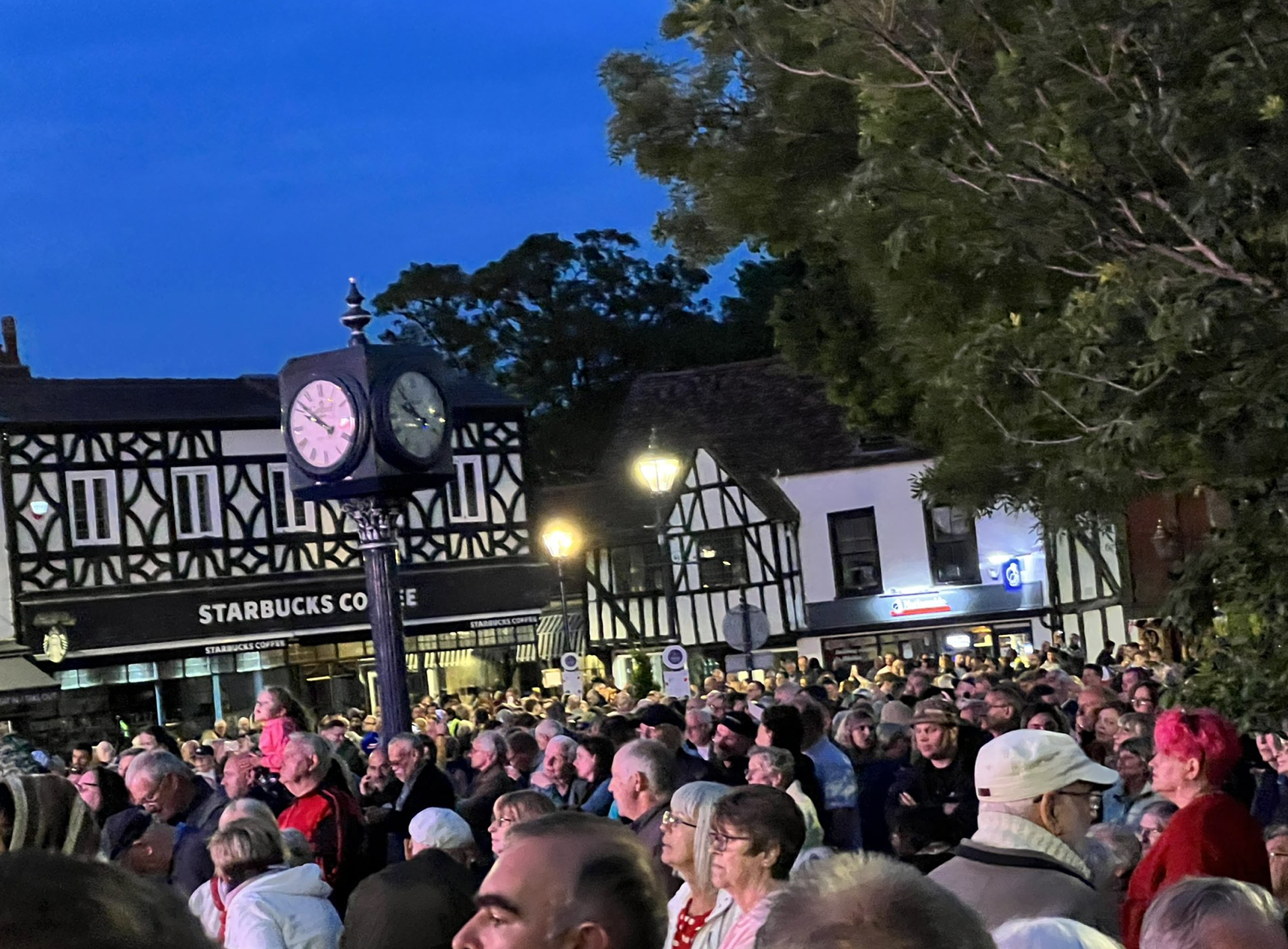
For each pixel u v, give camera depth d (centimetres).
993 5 868
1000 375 870
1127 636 3331
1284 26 719
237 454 3612
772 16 931
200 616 3525
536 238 6384
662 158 1897
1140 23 720
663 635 4088
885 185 898
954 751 742
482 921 245
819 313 2144
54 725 3388
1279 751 735
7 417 3416
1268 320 693
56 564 3409
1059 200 761
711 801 498
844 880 215
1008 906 400
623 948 244
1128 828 641
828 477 3994
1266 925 298
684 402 4422
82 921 138
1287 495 717
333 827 700
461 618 3794
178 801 788
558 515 4216
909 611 3866
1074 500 1213
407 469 990
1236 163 689
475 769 987
